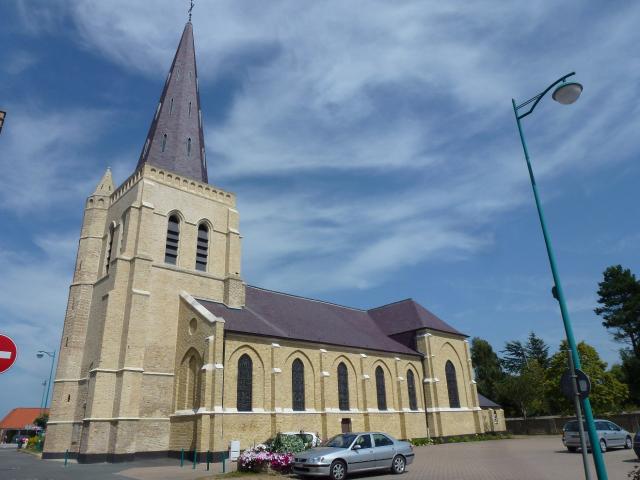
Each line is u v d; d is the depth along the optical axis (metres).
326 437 34.12
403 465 20.83
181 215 36.47
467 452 30.59
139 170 36.03
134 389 29.62
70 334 34.44
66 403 32.69
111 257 35.09
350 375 38.50
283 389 33.03
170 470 23.28
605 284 64.50
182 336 32.53
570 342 12.59
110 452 28.23
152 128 42.06
